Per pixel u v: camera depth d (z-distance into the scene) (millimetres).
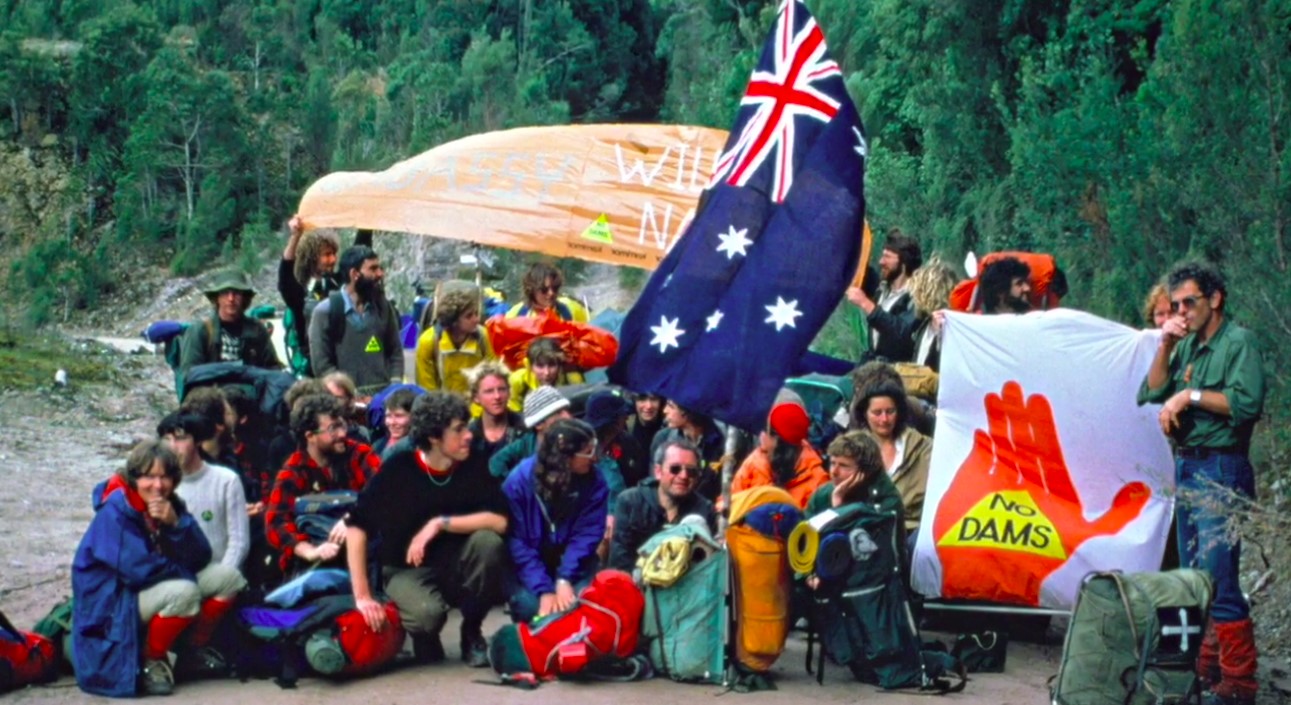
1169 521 7738
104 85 44438
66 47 45781
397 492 7312
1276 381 9070
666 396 7621
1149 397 7453
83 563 6938
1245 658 7020
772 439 7902
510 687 7125
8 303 37281
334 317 10117
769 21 25688
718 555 7242
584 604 7250
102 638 6883
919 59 18734
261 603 7336
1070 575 7652
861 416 8219
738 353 7531
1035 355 7875
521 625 7266
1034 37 17125
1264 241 9250
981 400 7891
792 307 7516
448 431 7195
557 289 10203
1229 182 9609
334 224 10578
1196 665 6758
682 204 10508
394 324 10352
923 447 8148
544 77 45188
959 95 16797
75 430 15328
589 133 10789
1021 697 7121
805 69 7828
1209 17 10086
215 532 7461
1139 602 6645
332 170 42406
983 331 7926
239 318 10305
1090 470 7793
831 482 7664
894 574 7262
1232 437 7074
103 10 47062
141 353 21797
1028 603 7715
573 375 10180
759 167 7766
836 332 14539
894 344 9391
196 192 42844
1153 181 10719
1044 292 9250
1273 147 9562
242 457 8594
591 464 7598
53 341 19922
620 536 7730
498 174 10625
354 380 10148
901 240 9680
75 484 12578
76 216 43031
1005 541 7699
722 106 24875
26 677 7023
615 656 7270
